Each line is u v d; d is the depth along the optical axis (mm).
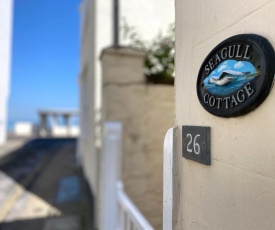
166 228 1064
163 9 4113
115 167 2744
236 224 658
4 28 13289
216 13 771
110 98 2977
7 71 14156
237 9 676
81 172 7887
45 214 4465
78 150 9695
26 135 21469
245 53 636
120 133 2811
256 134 596
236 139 666
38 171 7992
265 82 566
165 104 2844
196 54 888
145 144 2873
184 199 949
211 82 771
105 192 2701
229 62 692
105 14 4480
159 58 3250
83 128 7844
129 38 4141
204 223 807
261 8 595
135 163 2834
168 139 1080
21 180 6781
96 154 3986
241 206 640
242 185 639
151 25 4320
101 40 4445
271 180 549
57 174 7617
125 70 3051
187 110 949
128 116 2955
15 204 4961
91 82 5250
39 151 12602
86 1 6824
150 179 2740
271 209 547
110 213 2631
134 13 4375
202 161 821
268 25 574
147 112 2896
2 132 14703
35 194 5613
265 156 567
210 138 786
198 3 882
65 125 23719
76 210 4676
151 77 3154
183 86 987
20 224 4031
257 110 595
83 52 8102
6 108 15023
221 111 718
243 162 637
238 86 653
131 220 2014
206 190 801
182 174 971
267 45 568
